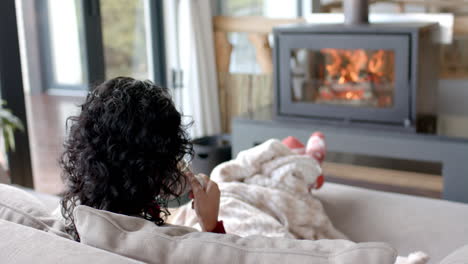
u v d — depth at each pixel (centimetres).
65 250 86
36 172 350
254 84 375
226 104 387
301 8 360
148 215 108
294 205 168
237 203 162
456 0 316
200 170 322
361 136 299
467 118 311
